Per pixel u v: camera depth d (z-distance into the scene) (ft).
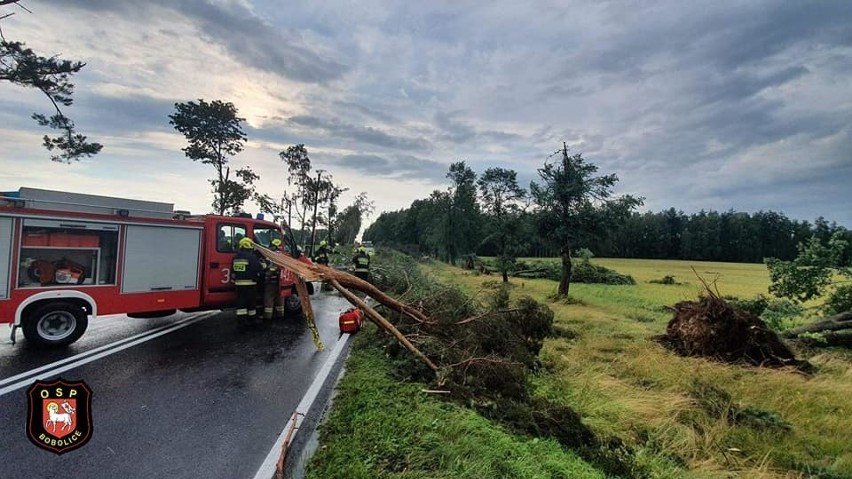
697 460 14.24
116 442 12.53
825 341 29.45
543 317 29.25
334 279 23.15
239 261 27.94
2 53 44.68
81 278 22.82
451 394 16.49
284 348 23.75
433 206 170.60
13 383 16.65
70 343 22.36
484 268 106.93
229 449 12.32
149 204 26.76
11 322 20.52
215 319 31.40
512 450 12.21
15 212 20.61
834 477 13.26
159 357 21.08
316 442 12.87
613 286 85.10
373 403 15.15
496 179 92.17
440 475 10.66
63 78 47.96
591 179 55.98
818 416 17.83
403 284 44.98
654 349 27.35
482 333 22.70
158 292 25.71
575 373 21.95
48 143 52.85
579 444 14.11
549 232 58.29
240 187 100.53
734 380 22.16
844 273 34.04
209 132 95.71
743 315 27.55
